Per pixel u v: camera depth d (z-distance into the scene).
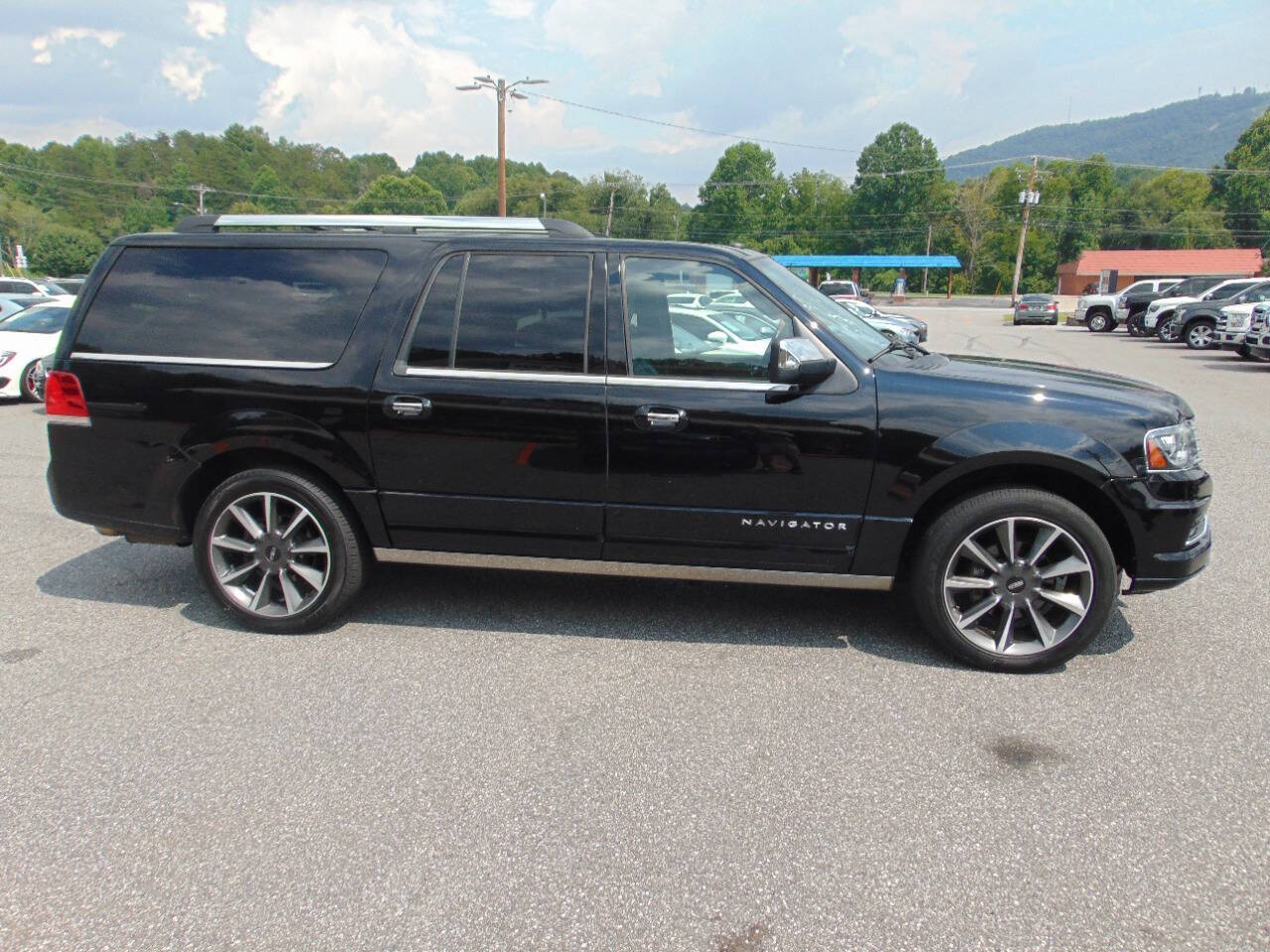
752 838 2.55
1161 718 3.24
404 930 2.19
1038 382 3.68
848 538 3.66
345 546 3.99
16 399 11.41
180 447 3.98
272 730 3.17
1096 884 2.36
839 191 102.25
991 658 3.62
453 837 2.56
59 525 5.89
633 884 2.36
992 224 92.62
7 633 4.07
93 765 2.95
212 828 2.61
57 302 12.27
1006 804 2.71
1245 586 4.66
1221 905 2.27
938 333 30.56
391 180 104.81
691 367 3.66
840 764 2.94
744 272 3.72
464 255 3.87
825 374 3.51
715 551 3.77
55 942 2.16
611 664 3.71
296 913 2.26
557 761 2.97
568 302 3.76
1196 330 21.16
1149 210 95.75
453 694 3.45
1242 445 8.59
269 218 4.11
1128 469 3.44
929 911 2.25
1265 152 91.12
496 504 3.84
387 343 3.83
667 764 2.95
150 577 4.86
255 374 3.90
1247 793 2.76
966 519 3.53
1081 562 3.50
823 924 2.21
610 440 3.69
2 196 90.00
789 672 3.63
